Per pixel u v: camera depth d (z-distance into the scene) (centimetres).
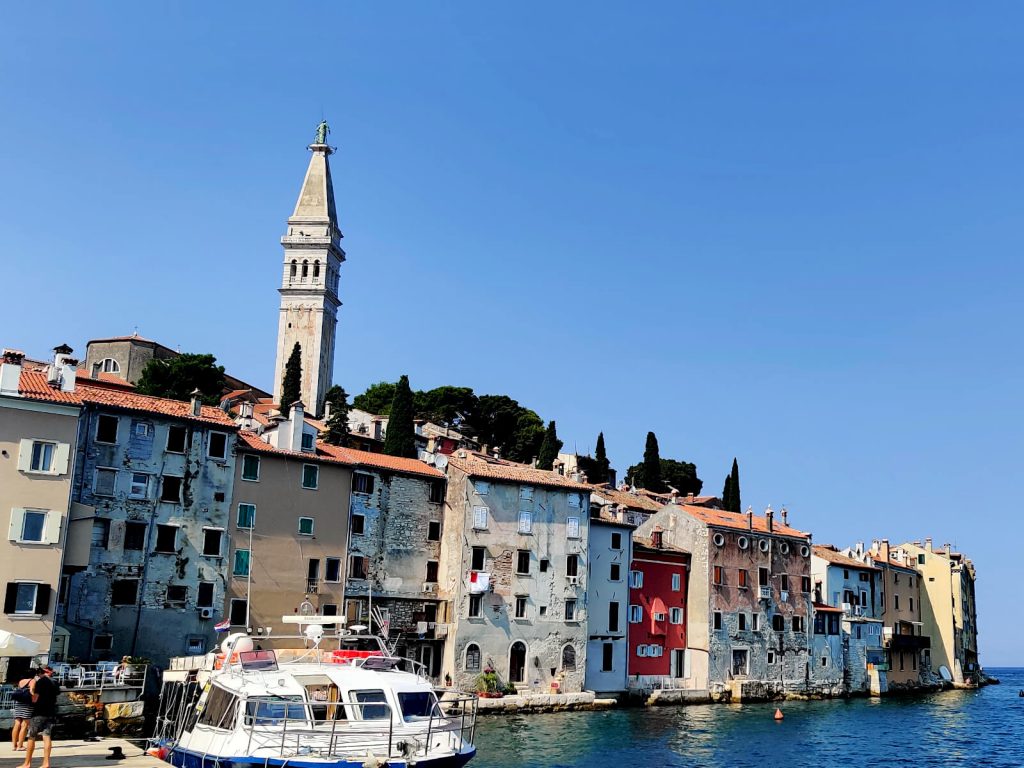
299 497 6194
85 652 5138
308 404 13638
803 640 9406
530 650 7069
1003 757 5816
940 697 10794
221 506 5772
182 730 3366
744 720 6975
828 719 7494
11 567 4509
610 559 7919
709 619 8500
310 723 2991
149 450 5531
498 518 7106
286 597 6003
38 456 4684
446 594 6862
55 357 5078
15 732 3191
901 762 5438
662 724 6419
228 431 5862
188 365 10212
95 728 4338
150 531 5462
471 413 13500
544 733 5625
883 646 10644
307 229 14175
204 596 5628
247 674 3184
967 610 14250
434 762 2922
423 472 6950
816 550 10538
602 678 7669
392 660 3488
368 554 6544
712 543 8688
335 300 14525
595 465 12169
